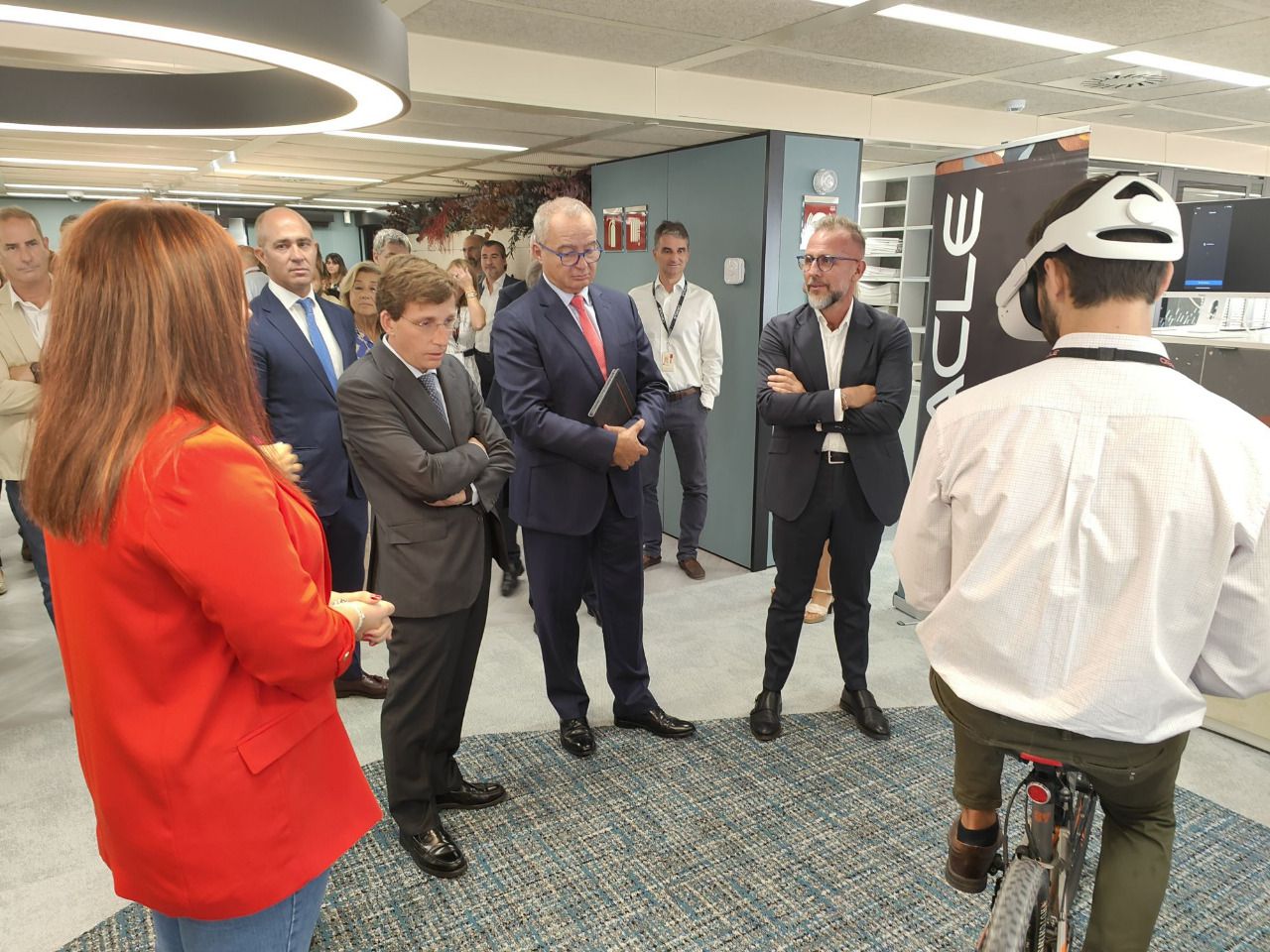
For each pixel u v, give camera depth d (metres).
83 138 4.71
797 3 2.77
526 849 2.07
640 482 2.43
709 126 3.84
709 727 2.67
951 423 1.19
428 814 2.00
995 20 3.02
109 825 0.98
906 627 3.50
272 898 1.01
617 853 2.06
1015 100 4.54
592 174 5.34
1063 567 1.05
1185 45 3.40
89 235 0.90
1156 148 6.03
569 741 2.50
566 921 1.83
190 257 0.92
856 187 4.39
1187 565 0.99
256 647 0.93
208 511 0.88
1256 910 1.86
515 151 5.07
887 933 1.80
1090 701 1.04
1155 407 1.02
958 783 1.36
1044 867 1.28
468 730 2.66
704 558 4.55
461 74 3.20
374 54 1.20
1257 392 2.63
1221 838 2.11
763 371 2.56
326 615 1.02
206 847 0.96
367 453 1.81
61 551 0.93
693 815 2.21
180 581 0.90
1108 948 1.15
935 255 3.44
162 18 0.94
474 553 1.93
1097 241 1.05
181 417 0.91
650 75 3.63
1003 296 1.27
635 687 2.61
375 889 1.93
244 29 1.00
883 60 3.56
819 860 2.03
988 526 1.12
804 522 2.48
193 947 1.03
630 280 5.03
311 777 1.05
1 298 2.79
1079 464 1.05
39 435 0.90
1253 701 2.52
